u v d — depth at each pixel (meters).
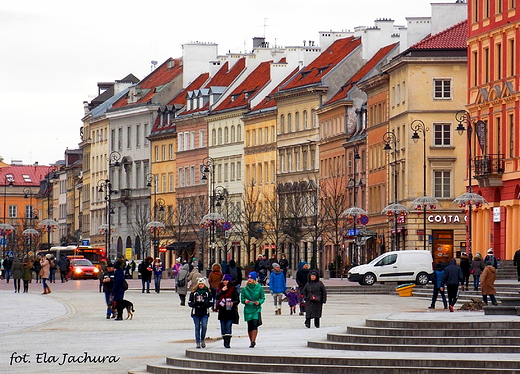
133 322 68.56
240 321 69.44
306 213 164.25
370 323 49.69
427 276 105.19
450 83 134.38
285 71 184.25
